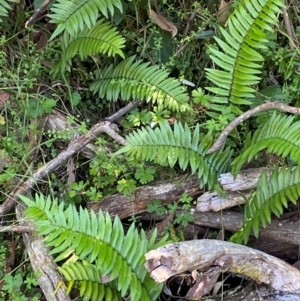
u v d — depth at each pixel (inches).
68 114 60.7
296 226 53.5
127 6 63.2
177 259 43.6
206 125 59.3
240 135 60.7
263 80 64.7
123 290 46.8
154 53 63.7
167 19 63.0
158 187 57.0
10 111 59.9
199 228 57.2
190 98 62.9
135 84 58.9
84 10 54.1
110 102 64.0
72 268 48.4
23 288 53.9
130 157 56.1
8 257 56.0
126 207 56.7
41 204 48.4
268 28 53.7
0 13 56.3
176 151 54.0
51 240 48.3
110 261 47.1
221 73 56.3
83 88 63.9
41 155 60.1
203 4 66.3
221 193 54.6
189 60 64.7
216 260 45.1
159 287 48.8
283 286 47.0
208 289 46.4
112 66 61.7
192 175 57.9
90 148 58.8
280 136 52.0
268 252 55.3
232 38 54.7
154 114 59.2
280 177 52.7
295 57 63.6
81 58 58.2
